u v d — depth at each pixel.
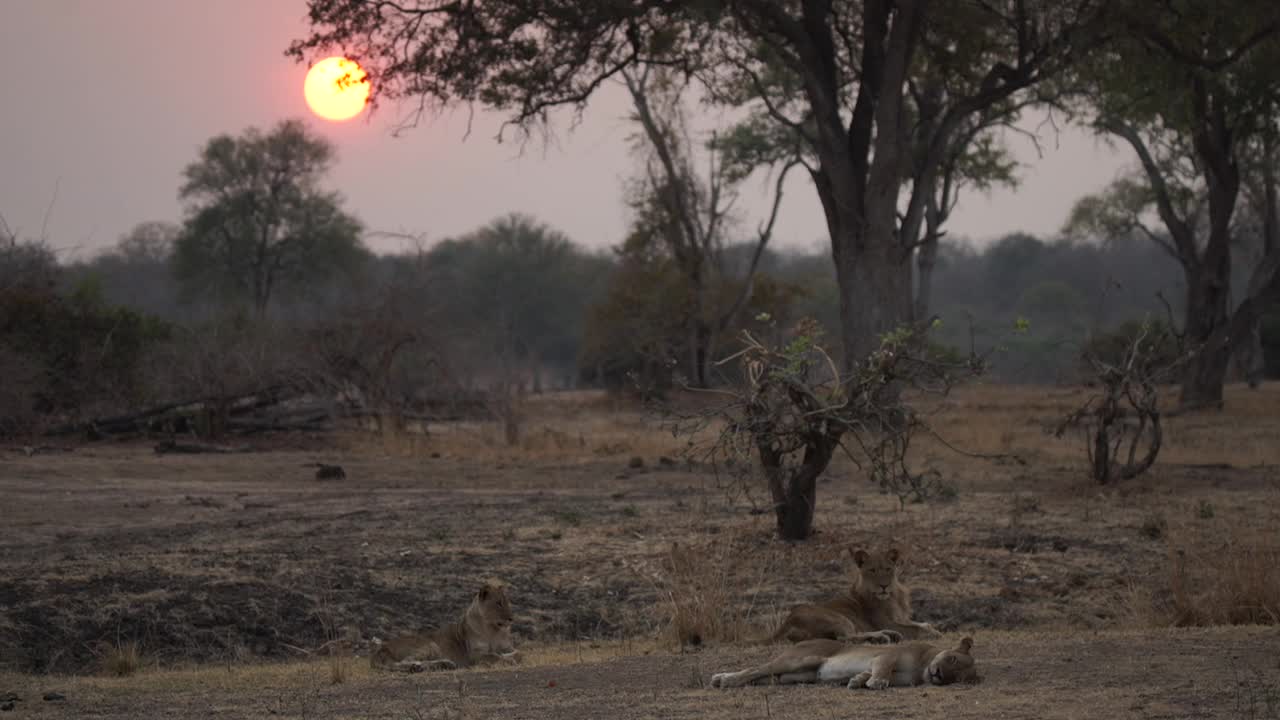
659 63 36.00
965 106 35.25
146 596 13.62
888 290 35.16
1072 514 19.36
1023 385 62.12
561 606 14.33
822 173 36.38
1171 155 49.81
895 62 34.38
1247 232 64.81
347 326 34.94
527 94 33.69
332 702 8.79
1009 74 35.09
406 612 14.07
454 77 33.53
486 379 36.22
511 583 15.05
